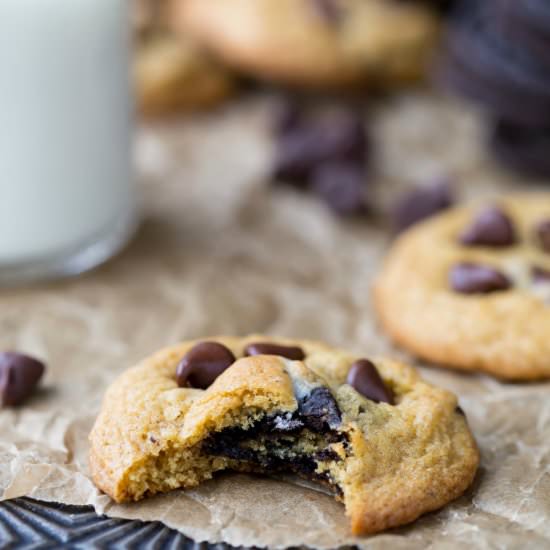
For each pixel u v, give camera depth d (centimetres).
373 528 39
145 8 61
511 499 40
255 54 60
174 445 40
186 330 47
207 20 61
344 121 56
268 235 52
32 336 46
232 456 41
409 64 61
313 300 49
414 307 46
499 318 45
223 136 59
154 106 60
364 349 46
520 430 43
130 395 41
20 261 48
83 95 47
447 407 42
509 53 53
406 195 53
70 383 44
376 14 60
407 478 40
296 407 40
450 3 61
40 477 41
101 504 40
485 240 48
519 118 53
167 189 55
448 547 39
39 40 46
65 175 48
